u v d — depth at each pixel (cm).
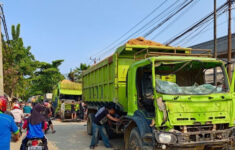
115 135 939
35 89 3706
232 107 507
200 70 604
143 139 526
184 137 461
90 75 1086
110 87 775
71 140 973
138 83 606
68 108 1934
